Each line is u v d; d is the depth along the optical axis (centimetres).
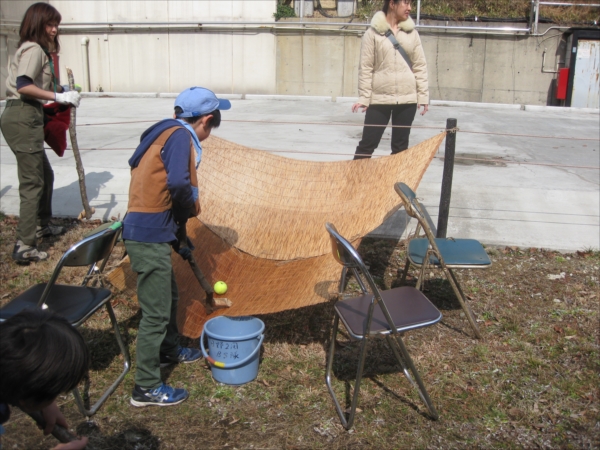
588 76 1391
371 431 282
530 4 1455
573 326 383
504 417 293
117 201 602
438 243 398
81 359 136
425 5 1510
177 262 388
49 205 512
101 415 289
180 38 1544
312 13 1519
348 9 1519
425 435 280
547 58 1447
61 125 495
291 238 430
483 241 521
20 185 452
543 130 1060
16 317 137
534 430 285
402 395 310
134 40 1566
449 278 361
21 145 439
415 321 280
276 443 273
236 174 454
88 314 281
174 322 319
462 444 275
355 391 280
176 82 1575
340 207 432
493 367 337
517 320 390
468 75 1477
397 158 420
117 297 406
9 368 127
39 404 134
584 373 331
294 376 325
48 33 434
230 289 371
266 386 315
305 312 395
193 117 286
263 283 375
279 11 1504
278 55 1519
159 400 294
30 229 458
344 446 272
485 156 807
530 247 512
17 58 430
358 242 382
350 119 1123
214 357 312
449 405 302
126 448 268
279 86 1541
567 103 1414
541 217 557
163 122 280
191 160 281
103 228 284
